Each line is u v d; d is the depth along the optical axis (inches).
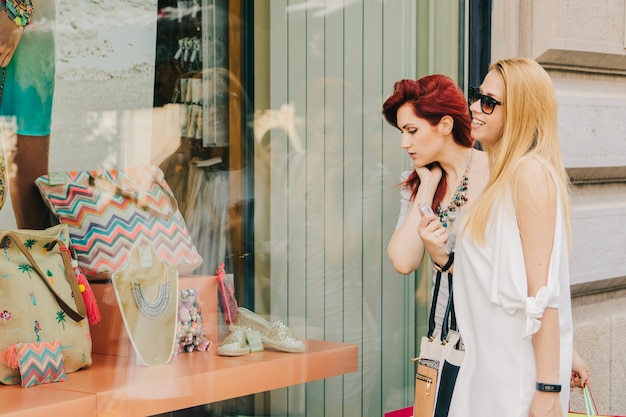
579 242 183.9
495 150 116.4
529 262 106.3
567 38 178.1
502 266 106.7
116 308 130.8
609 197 193.5
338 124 160.2
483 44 174.7
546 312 106.2
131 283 132.6
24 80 128.8
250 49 150.2
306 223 155.9
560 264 108.7
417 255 135.0
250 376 140.5
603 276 189.2
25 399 113.9
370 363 163.2
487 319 109.0
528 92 110.4
